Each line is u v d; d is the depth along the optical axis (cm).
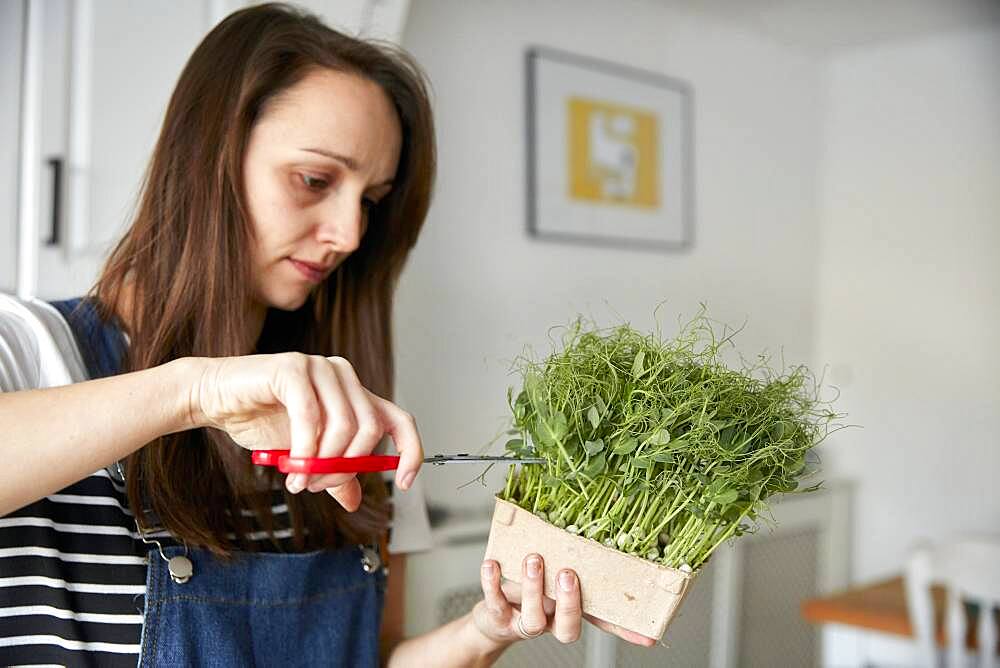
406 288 227
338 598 112
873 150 335
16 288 165
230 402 73
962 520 312
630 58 282
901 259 328
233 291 99
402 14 184
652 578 85
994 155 307
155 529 99
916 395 323
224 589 102
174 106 101
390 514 123
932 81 321
